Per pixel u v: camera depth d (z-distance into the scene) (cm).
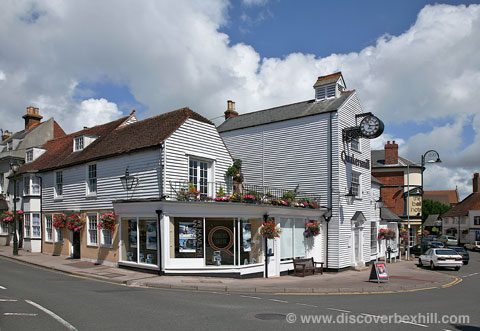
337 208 2061
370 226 2519
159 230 1555
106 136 2202
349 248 2166
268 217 1769
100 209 1948
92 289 1233
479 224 6178
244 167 2448
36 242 2452
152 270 1585
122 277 1500
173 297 1125
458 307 1138
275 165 2317
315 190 2145
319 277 1812
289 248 1919
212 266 1577
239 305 1033
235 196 1645
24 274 1571
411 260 3106
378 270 1666
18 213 2762
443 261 2427
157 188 1652
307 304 1097
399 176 4169
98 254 1931
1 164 3106
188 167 1748
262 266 1730
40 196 2495
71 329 735
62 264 1892
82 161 2064
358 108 2347
